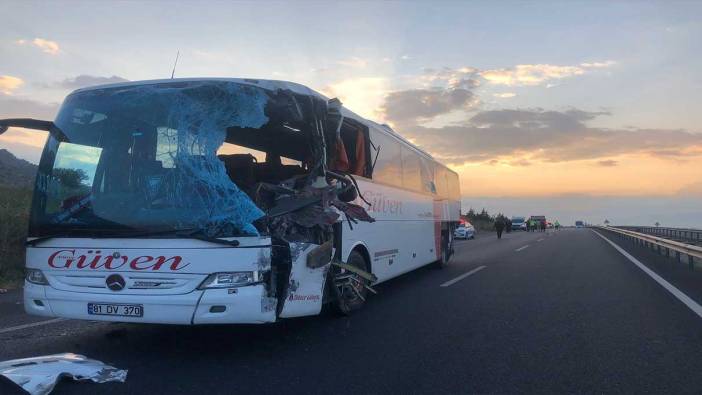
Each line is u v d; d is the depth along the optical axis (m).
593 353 6.09
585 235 44.56
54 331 7.04
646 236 23.64
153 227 5.34
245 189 5.78
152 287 5.35
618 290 10.66
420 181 12.12
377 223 8.97
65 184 5.71
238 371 5.40
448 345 6.43
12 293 10.63
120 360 5.75
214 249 5.28
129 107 5.80
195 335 6.84
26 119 6.05
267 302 5.39
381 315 8.21
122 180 5.60
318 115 6.30
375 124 9.02
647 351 6.16
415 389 4.92
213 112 5.68
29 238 5.80
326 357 5.92
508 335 6.93
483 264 16.20
